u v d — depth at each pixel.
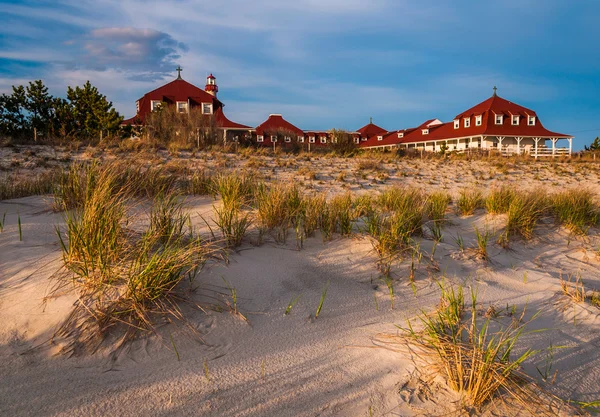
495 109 44.81
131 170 6.98
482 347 2.71
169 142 18.77
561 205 7.84
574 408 2.44
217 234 4.81
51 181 7.43
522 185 14.86
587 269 5.55
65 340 2.75
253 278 3.86
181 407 2.29
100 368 2.58
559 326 3.49
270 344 3.00
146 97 39.88
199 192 7.29
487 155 28.42
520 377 2.63
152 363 2.68
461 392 2.50
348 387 2.54
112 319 2.91
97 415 2.19
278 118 55.53
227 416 2.25
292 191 6.18
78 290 3.17
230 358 2.79
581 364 2.90
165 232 4.30
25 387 2.35
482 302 3.95
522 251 6.01
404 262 4.72
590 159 27.59
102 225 3.75
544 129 44.66
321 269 4.39
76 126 23.83
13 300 3.10
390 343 3.05
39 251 3.86
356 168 16.12
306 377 2.62
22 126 23.47
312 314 3.49
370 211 6.48
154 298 3.11
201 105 40.41
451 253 5.31
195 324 3.07
